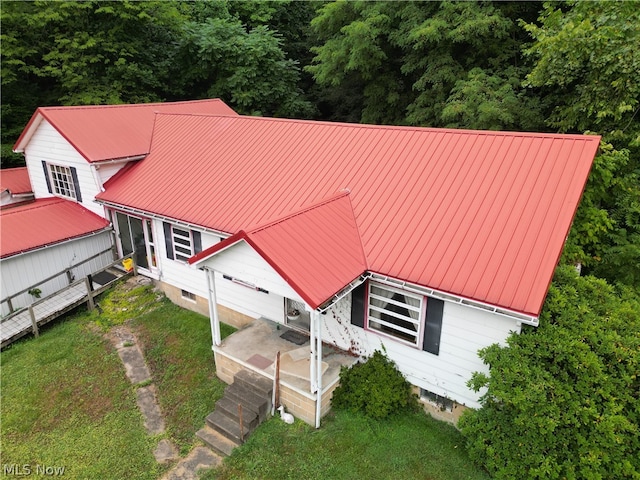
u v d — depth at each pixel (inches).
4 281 552.1
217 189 540.7
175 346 504.1
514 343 317.4
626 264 525.7
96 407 422.0
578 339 320.5
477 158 432.5
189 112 812.0
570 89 658.8
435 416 391.9
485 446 319.0
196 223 503.8
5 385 454.0
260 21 1300.4
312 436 372.5
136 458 363.9
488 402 329.4
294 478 338.0
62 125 638.5
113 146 647.1
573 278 397.1
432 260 364.2
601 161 519.2
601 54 546.3
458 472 337.1
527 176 394.6
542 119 705.6
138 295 610.5
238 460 354.9
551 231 346.6
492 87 757.9
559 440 302.2
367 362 407.8
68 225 629.9
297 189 490.6
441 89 826.2
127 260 647.1
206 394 428.5
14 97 997.2
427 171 444.1
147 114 743.7
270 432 379.2
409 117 893.2
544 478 295.3
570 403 297.4
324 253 368.5
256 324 482.0
